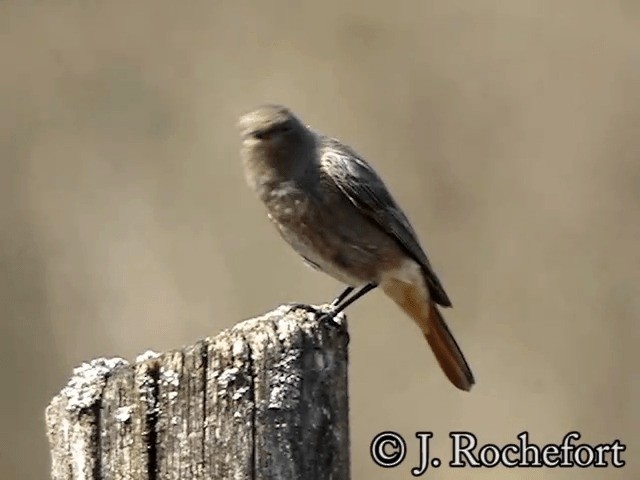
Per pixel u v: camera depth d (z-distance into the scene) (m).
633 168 15.42
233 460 6.55
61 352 14.53
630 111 15.66
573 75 15.84
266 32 16.00
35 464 13.90
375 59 15.88
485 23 15.99
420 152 15.52
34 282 14.80
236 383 6.58
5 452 13.90
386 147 15.53
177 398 6.58
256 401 6.60
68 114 15.58
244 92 15.75
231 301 14.70
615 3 16.06
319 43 15.96
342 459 6.80
